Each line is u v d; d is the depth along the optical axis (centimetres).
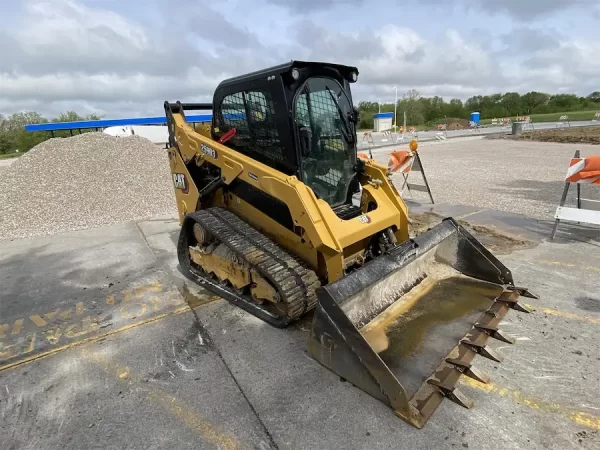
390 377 238
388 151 1791
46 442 234
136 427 242
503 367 281
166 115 494
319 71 358
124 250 581
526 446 217
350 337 258
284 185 326
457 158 1430
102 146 1055
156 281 464
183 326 360
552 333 320
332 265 317
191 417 248
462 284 371
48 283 472
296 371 288
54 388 283
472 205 754
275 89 332
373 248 383
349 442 223
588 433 225
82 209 814
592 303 366
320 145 365
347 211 382
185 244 464
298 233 352
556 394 255
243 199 405
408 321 313
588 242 527
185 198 472
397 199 386
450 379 254
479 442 221
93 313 393
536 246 518
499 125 3591
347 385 270
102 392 276
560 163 1225
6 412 260
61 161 971
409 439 223
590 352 296
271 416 245
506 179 1001
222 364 300
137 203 855
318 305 273
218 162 400
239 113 385
